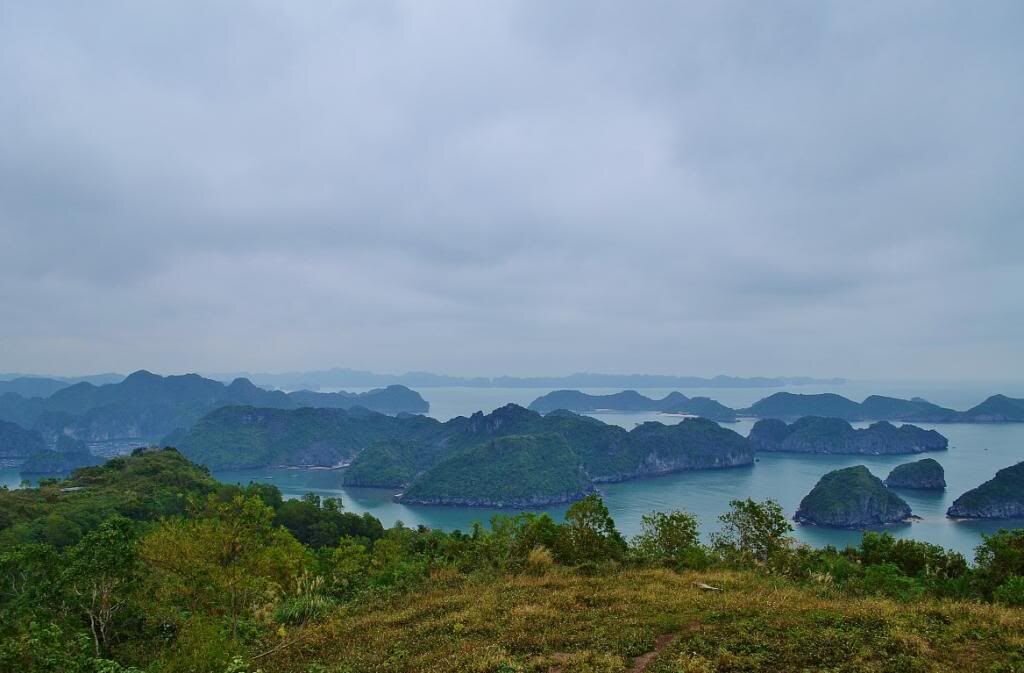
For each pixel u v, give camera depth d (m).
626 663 12.87
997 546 20.58
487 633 15.55
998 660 11.79
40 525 72.62
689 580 21.03
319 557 38.78
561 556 27.31
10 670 14.45
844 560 25.39
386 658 14.59
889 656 12.26
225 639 17.25
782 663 12.18
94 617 21.92
